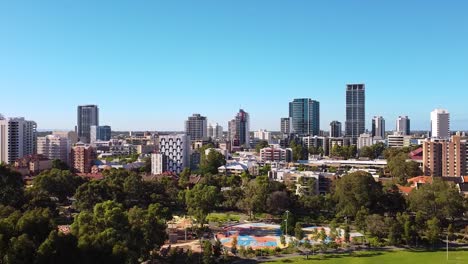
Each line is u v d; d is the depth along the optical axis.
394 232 191.75
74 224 144.62
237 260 171.62
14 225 118.94
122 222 143.50
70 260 114.12
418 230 198.12
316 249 184.00
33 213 127.38
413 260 170.38
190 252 171.75
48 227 121.69
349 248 189.62
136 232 147.25
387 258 173.25
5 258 104.31
